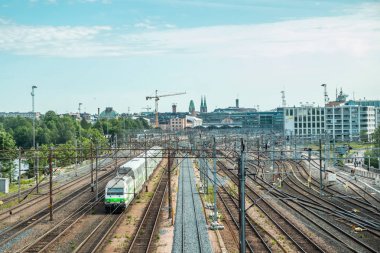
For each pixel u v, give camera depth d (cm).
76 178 7744
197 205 5178
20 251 3169
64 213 4675
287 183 7050
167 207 5062
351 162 10312
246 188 6531
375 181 6838
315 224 3997
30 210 4866
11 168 7506
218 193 6069
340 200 5331
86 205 5166
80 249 3253
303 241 3431
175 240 3538
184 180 7788
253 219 4356
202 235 3703
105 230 3900
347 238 3491
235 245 3397
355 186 6475
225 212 4759
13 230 3903
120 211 4806
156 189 6625
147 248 3253
